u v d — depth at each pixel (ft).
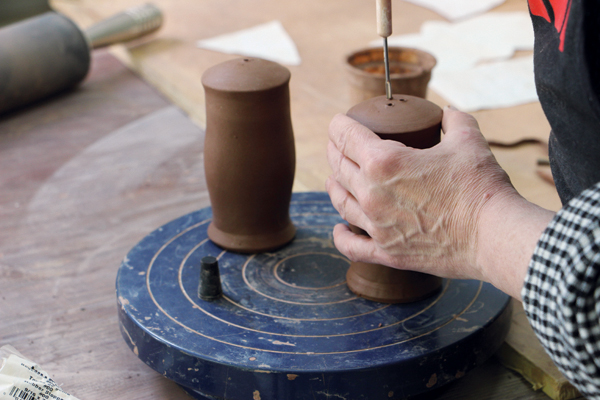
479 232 1.90
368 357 2.02
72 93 5.82
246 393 2.03
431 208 1.96
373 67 4.09
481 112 4.71
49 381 2.22
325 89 5.40
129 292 2.43
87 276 3.10
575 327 1.49
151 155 4.49
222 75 2.50
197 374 2.07
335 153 2.25
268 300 2.39
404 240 2.08
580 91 1.64
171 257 2.70
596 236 1.47
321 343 2.11
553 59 1.79
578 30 1.61
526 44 5.99
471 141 2.07
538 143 4.21
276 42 6.47
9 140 4.81
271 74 2.51
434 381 2.09
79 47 5.65
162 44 6.66
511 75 5.25
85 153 4.55
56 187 4.04
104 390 2.34
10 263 3.21
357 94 3.87
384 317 2.27
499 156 4.09
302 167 4.06
